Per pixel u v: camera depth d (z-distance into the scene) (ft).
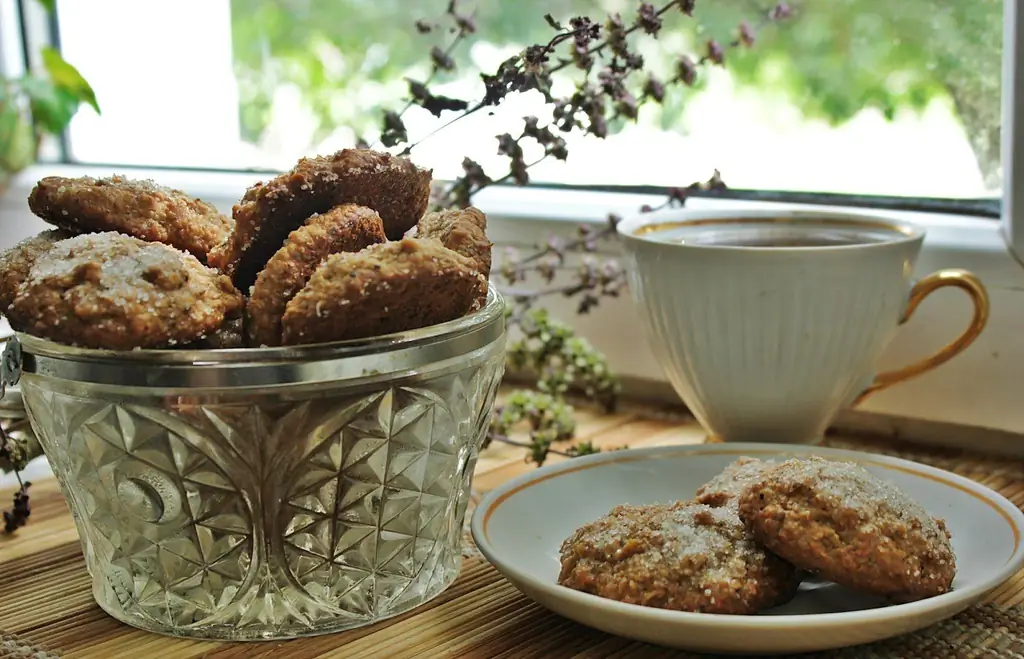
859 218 2.09
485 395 1.77
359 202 1.72
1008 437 2.17
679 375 2.06
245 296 1.68
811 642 1.59
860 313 1.96
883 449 2.20
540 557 1.80
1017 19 2.05
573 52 2.07
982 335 2.14
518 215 2.45
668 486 1.93
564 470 1.91
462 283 1.65
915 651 1.66
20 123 3.03
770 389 2.00
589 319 2.44
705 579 1.64
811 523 1.65
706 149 2.39
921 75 2.20
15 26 3.09
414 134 2.59
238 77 2.87
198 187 2.81
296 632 1.70
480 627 1.72
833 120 2.28
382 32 2.64
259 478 1.66
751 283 1.93
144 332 1.59
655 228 2.11
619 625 1.61
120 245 1.64
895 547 1.64
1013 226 2.10
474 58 2.52
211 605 1.69
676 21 2.38
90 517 1.71
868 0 2.22
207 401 1.62
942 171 2.21
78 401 1.65
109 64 3.07
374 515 1.70
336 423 1.65
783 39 2.30
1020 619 1.71
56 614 1.76
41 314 1.61
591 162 2.47
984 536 1.78
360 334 1.64
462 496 1.80
